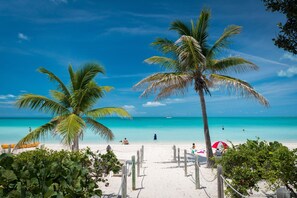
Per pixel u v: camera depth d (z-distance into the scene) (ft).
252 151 27.81
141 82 55.88
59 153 28.78
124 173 24.90
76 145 50.06
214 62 56.59
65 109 50.01
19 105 45.24
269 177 23.79
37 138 47.52
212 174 47.24
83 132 49.55
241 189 25.77
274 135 210.59
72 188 15.67
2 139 175.83
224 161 28.81
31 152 28.63
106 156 30.68
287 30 21.71
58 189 15.48
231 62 54.24
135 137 200.75
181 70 57.62
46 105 47.73
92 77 52.37
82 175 18.34
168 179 43.24
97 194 19.72
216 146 68.39
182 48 52.54
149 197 32.40
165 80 52.75
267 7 22.17
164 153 83.76
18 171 15.30
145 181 41.75
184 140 169.48
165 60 57.62
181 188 36.81
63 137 40.50
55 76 50.16
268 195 30.14
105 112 50.60
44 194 13.57
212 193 33.83
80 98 48.85
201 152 81.87
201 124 408.87
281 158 22.90
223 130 275.59
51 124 49.29
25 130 279.49
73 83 52.24
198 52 51.11
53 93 52.08
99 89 47.26
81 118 46.44
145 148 100.32
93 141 169.68
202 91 57.57
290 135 209.87
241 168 26.50
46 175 15.67
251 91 48.93
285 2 21.18
